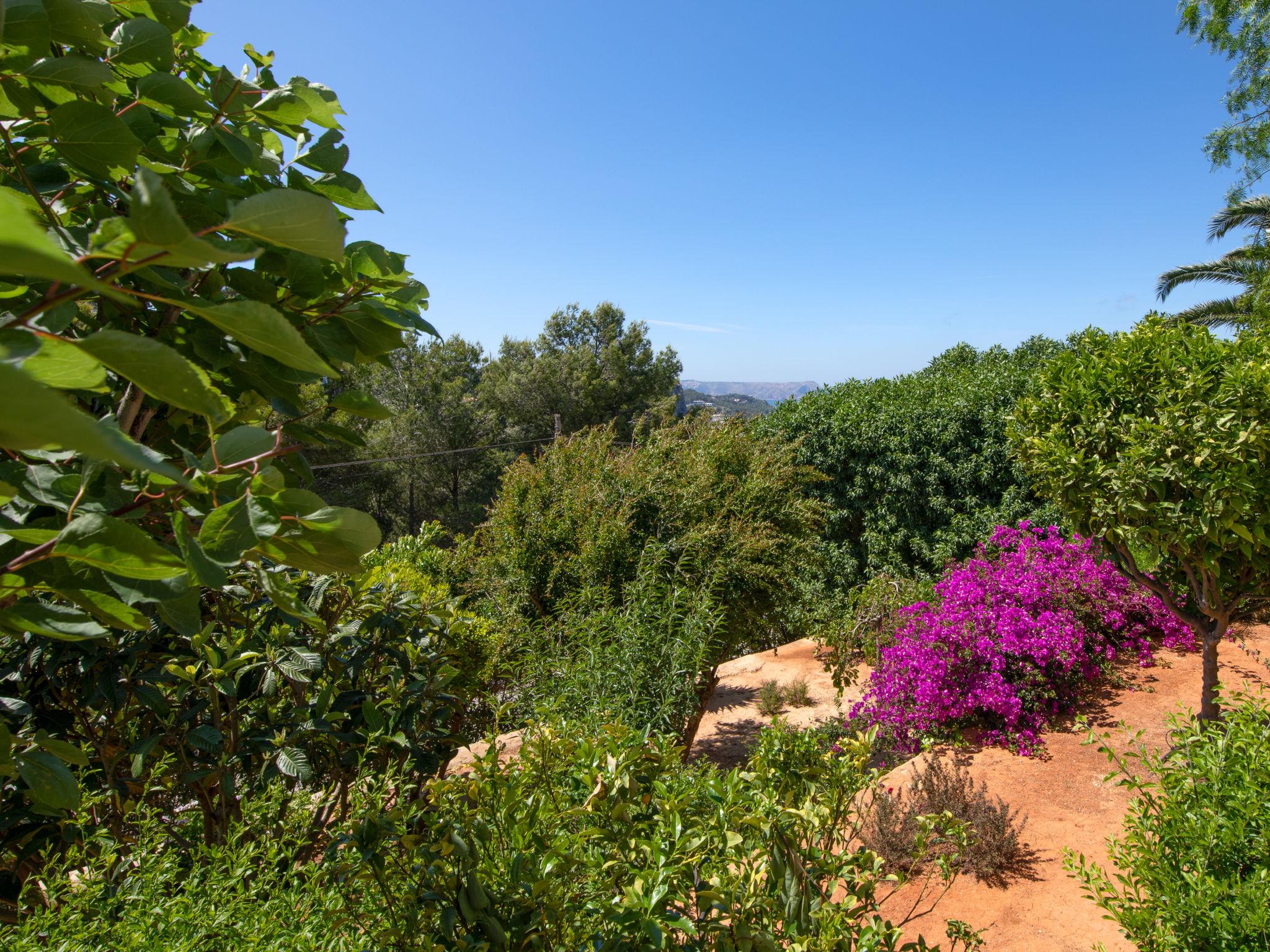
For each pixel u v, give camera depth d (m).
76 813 1.97
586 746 1.83
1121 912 2.47
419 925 1.56
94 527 0.71
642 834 1.77
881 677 6.09
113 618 0.86
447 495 25.66
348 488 23.44
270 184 1.32
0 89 1.01
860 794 4.62
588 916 1.62
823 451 11.41
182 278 1.17
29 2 0.95
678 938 1.56
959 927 2.04
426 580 4.68
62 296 0.56
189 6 1.31
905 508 10.56
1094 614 6.33
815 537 7.87
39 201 1.03
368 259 1.26
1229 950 2.10
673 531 6.61
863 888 1.77
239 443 0.85
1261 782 2.42
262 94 1.33
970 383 11.14
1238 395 3.84
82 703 2.31
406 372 25.02
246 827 1.97
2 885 2.15
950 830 2.14
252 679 2.63
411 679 3.04
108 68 1.01
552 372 29.55
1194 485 3.89
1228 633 6.40
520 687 4.97
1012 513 9.58
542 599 6.46
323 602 3.13
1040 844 4.20
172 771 2.52
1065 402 4.62
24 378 0.36
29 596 0.86
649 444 8.20
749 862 1.70
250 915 1.62
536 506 6.95
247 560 0.96
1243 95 11.66
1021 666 5.54
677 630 5.00
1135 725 5.30
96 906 1.61
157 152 1.19
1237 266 14.53
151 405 1.32
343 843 1.70
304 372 1.26
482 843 1.61
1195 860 2.38
